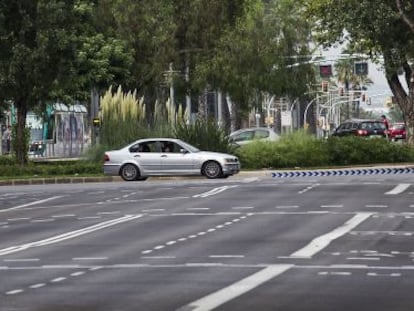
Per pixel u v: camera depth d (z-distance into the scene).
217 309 21.77
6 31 80.12
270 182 65.38
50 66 79.94
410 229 37.72
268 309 21.75
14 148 84.12
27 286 25.98
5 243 36.44
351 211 44.53
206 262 29.86
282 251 32.06
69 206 51.47
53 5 79.62
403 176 71.25
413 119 96.19
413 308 21.77
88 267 29.47
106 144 84.75
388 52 92.94
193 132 83.12
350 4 89.88
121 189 62.41
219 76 103.56
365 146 87.44
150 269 28.67
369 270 27.72
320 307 21.97
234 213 44.88
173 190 59.50
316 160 85.69
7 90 80.94
